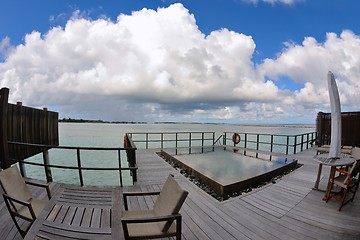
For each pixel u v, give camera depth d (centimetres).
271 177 594
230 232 270
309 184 466
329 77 391
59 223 221
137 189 424
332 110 385
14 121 640
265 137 3131
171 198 227
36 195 378
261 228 280
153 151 954
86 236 202
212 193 472
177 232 209
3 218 306
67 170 1018
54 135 1072
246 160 752
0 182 251
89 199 346
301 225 288
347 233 268
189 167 641
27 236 198
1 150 474
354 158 384
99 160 1271
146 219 194
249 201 369
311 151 963
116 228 214
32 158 1309
